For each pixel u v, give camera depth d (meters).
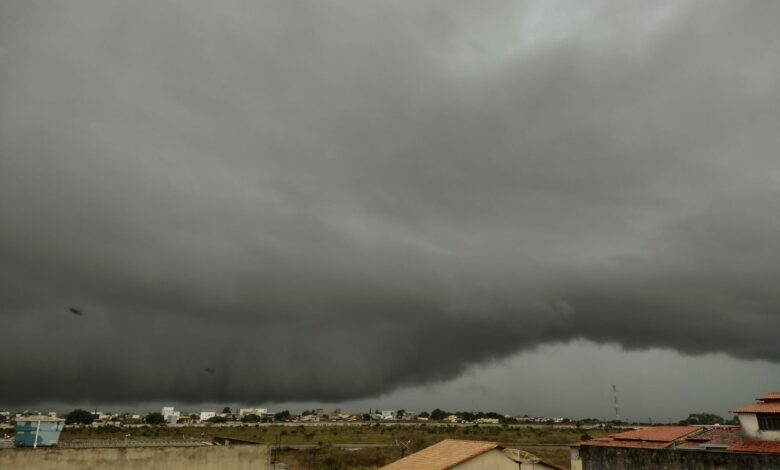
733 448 38.81
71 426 149.88
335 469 63.59
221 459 28.94
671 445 44.31
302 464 66.50
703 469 29.17
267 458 30.16
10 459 24.20
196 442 35.06
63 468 25.19
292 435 123.31
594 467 35.53
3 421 120.94
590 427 167.25
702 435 45.81
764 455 26.97
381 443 100.06
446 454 30.20
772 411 38.56
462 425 185.38
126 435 106.31
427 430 144.25
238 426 172.88
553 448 84.56
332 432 137.00
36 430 28.69
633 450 33.06
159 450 27.53
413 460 31.11
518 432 132.88
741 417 40.50
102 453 26.14
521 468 28.45
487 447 28.47
